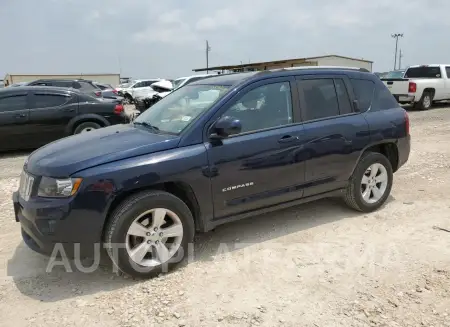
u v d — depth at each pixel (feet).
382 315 9.96
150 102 56.49
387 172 16.71
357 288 11.14
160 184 12.12
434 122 43.68
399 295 10.76
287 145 13.82
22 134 29.86
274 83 14.14
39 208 10.85
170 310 10.33
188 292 11.12
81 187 10.78
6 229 15.65
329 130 14.80
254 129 13.47
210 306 10.46
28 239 11.95
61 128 30.86
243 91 13.41
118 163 11.28
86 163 11.06
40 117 30.14
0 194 20.15
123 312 10.30
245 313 10.15
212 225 12.99
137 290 11.30
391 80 56.80
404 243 13.76
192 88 15.29
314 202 17.93
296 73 14.73
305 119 14.53
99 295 11.10
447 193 18.90
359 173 15.84
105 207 11.03
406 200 18.04
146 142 12.12
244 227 15.43
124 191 11.28
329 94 15.34
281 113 14.10
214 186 12.59
